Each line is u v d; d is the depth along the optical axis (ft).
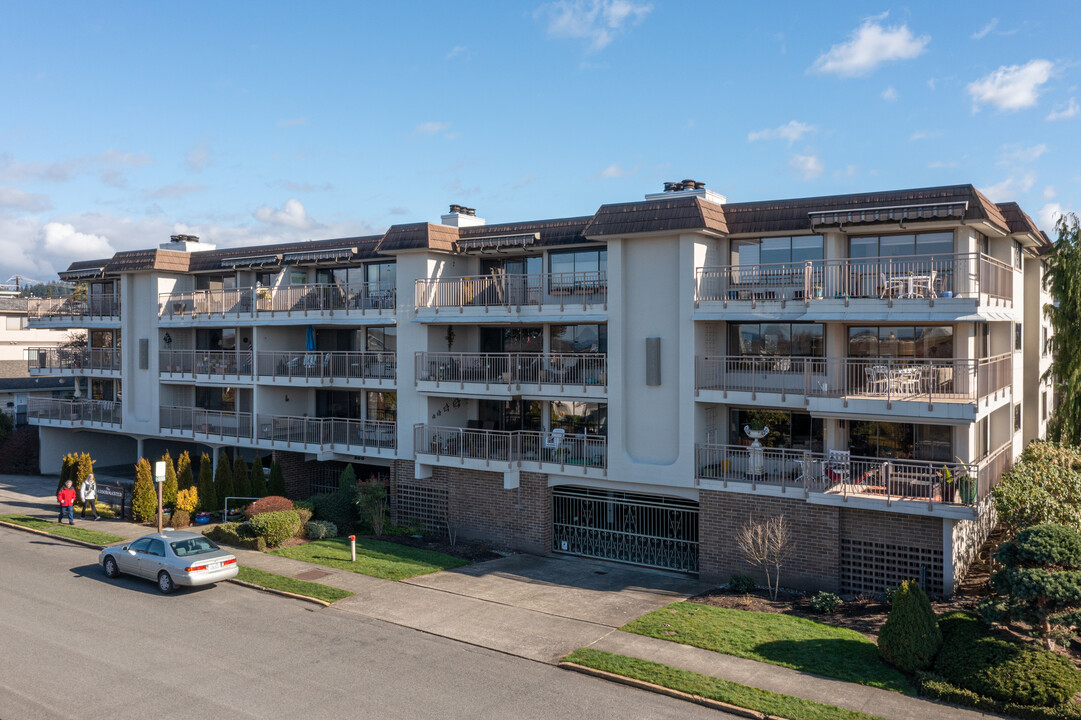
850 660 53.01
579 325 89.40
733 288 79.61
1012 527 65.57
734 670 51.57
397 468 96.53
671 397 78.48
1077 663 50.80
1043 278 97.35
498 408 97.76
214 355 116.78
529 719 44.96
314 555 81.10
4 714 44.29
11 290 181.57
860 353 75.97
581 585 73.51
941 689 47.50
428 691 48.62
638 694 48.67
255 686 48.96
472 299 93.91
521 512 87.40
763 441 78.95
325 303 106.83
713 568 75.36
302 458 112.98
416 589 70.59
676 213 76.23
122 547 73.15
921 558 66.74
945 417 64.13
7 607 63.98
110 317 128.88
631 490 81.05
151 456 144.56
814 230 73.82
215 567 69.05
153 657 53.52
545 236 88.99
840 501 67.87
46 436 138.31
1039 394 98.32
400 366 95.91
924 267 72.33
